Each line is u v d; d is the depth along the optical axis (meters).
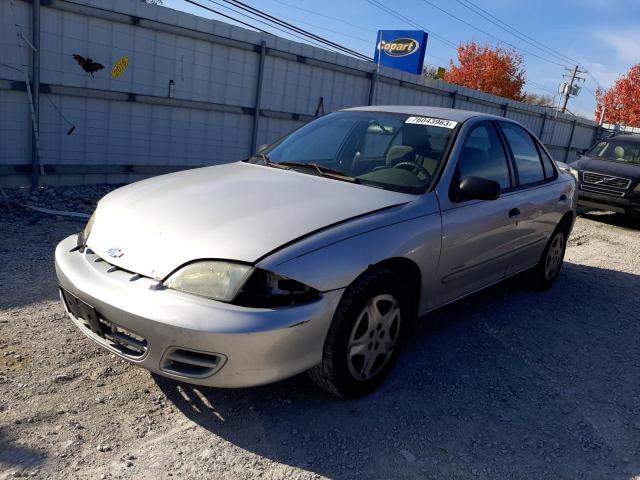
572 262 6.80
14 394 2.87
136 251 2.76
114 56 7.98
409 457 2.69
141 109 8.52
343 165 3.84
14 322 3.65
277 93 10.26
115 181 8.53
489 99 16.72
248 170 3.81
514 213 4.23
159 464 2.49
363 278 2.88
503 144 4.41
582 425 3.12
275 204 3.03
